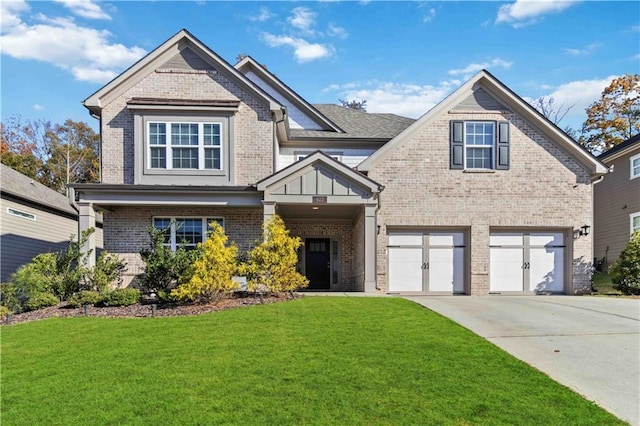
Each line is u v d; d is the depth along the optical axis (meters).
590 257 15.91
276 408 5.00
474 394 5.40
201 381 5.84
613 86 33.75
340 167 13.73
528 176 16.06
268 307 10.70
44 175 43.22
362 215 14.61
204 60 15.59
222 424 4.64
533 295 15.78
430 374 6.05
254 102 15.51
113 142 15.05
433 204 15.82
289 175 13.69
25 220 19.03
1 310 10.87
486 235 15.85
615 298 13.90
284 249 12.55
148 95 15.38
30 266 12.66
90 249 13.55
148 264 12.25
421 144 15.93
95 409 5.06
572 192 16.08
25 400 5.36
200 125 15.00
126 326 9.11
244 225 15.48
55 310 11.27
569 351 7.29
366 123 19.91
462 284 15.95
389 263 15.85
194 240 15.38
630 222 20.91
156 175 14.77
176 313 10.40
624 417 4.87
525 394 5.42
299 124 18.91
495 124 16.11
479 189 15.94
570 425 4.65
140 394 5.46
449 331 8.41
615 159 22.09
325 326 8.74
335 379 5.86
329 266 17.50
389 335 8.07
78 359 6.95
